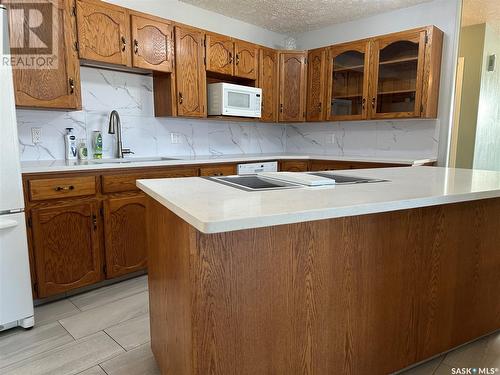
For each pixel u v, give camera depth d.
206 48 3.26
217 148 3.91
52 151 2.73
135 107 3.20
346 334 1.38
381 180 1.71
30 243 2.15
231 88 3.38
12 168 1.87
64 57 2.39
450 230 1.62
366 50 3.45
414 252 1.52
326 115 3.83
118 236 2.55
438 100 3.38
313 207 1.05
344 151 4.10
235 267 1.10
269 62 3.84
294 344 1.26
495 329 1.93
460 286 1.72
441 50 3.30
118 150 3.03
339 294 1.34
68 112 2.79
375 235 1.39
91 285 2.54
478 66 3.88
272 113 3.93
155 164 2.70
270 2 3.36
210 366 1.10
